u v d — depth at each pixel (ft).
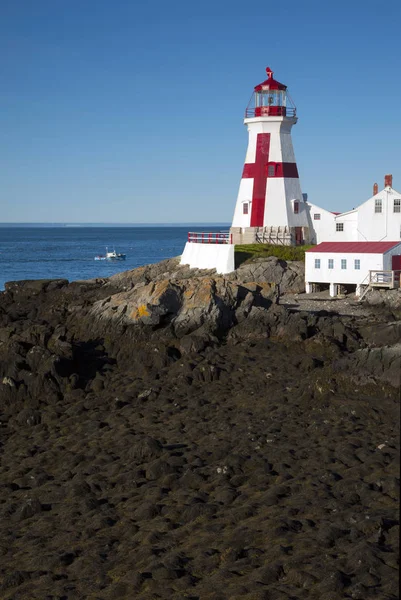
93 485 82.89
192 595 59.72
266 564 63.05
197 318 145.18
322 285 198.08
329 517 70.33
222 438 94.32
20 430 107.45
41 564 66.85
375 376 107.65
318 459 84.53
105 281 221.25
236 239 240.53
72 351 130.62
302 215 239.71
